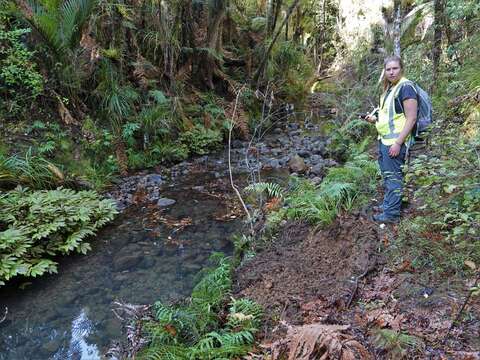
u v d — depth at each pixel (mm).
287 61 13312
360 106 9172
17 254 4125
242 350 2697
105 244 4941
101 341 3340
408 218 3766
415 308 2764
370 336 2578
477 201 3016
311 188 5285
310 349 2375
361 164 5391
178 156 8086
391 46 10344
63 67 7082
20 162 5656
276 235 4391
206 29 10016
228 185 6801
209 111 9453
